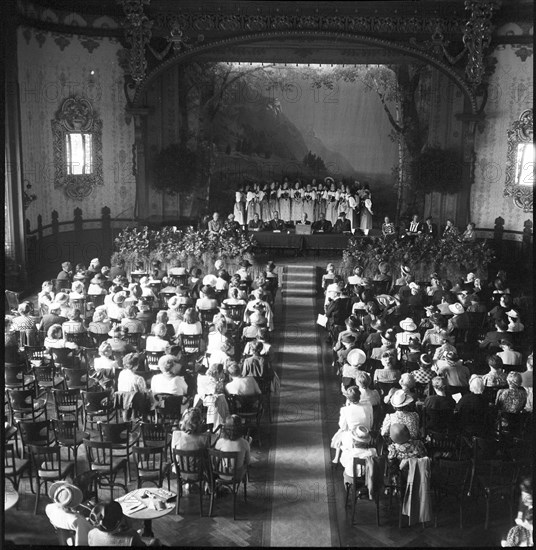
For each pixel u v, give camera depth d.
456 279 23.31
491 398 12.21
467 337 16.62
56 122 26.86
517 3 26.66
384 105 31.00
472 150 27.77
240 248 23.98
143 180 27.97
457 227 27.59
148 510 8.88
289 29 26.61
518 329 15.83
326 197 29.98
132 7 26.12
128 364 11.84
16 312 16.67
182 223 28.81
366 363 14.12
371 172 31.70
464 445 11.05
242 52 28.56
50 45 26.39
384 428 10.47
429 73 29.30
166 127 28.48
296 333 19.11
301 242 27.41
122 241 24.17
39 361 13.71
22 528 9.66
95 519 7.91
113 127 28.19
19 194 22.89
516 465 10.07
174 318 16.36
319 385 15.45
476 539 9.74
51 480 10.12
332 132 31.67
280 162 32.03
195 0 26.47
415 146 30.38
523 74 27.16
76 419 11.80
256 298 18.12
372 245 24.59
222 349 13.28
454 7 26.59
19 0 24.19
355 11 26.70
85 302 18.27
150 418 12.04
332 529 9.94
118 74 27.91
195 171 28.22
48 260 26.78
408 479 9.77
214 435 11.46
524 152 27.50
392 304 17.61
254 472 11.61
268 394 13.52
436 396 11.09
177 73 28.25
